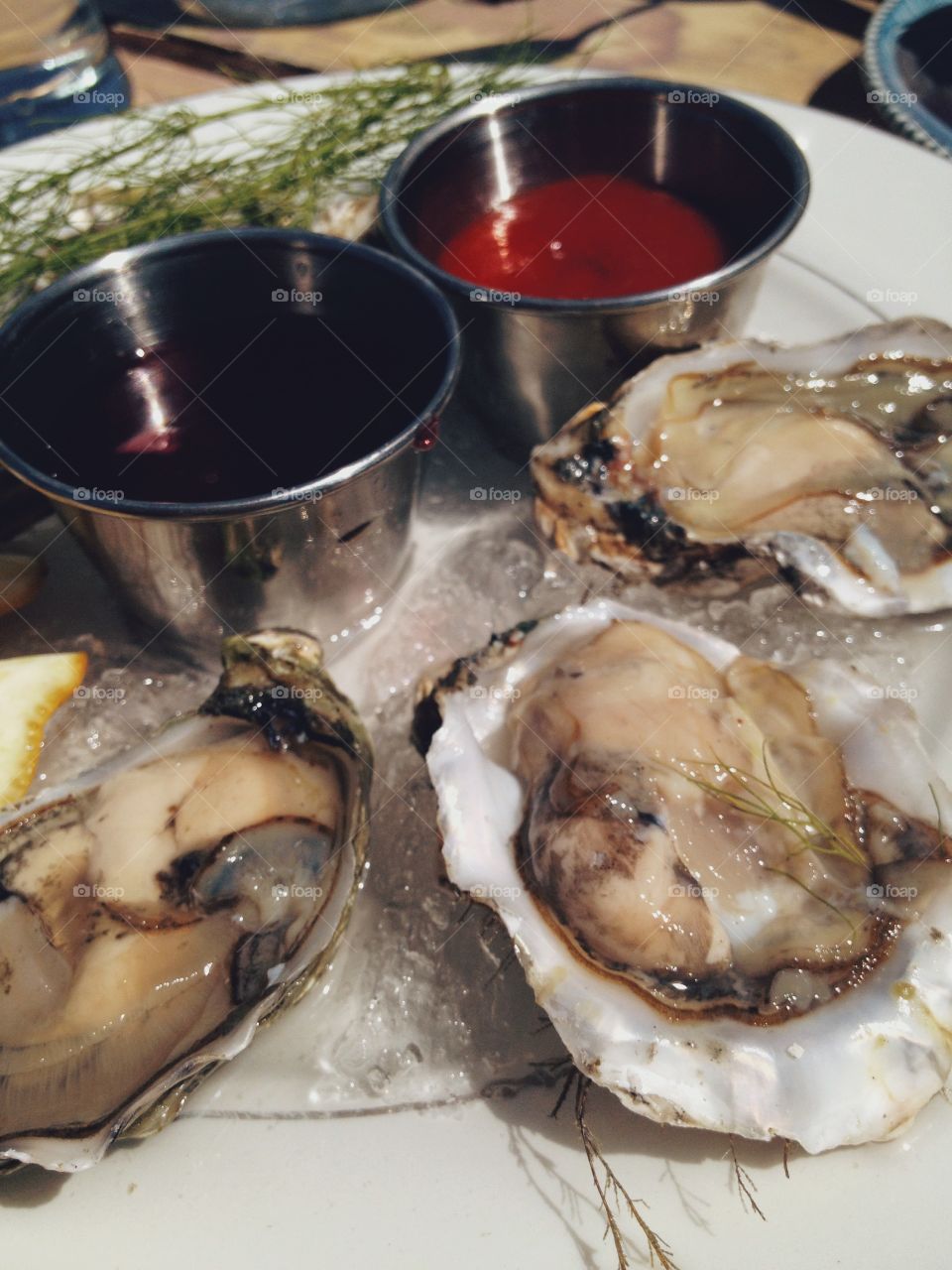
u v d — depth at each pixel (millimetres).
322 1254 109
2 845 135
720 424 171
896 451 167
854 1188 111
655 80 180
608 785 129
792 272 196
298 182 199
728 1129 115
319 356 167
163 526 137
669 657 141
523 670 147
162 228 192
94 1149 115
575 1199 111
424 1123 118
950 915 126
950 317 187
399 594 170
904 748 136
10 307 184
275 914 136
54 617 165
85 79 248
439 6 269
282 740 143
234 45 263
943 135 216
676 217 182
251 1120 119
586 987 126
